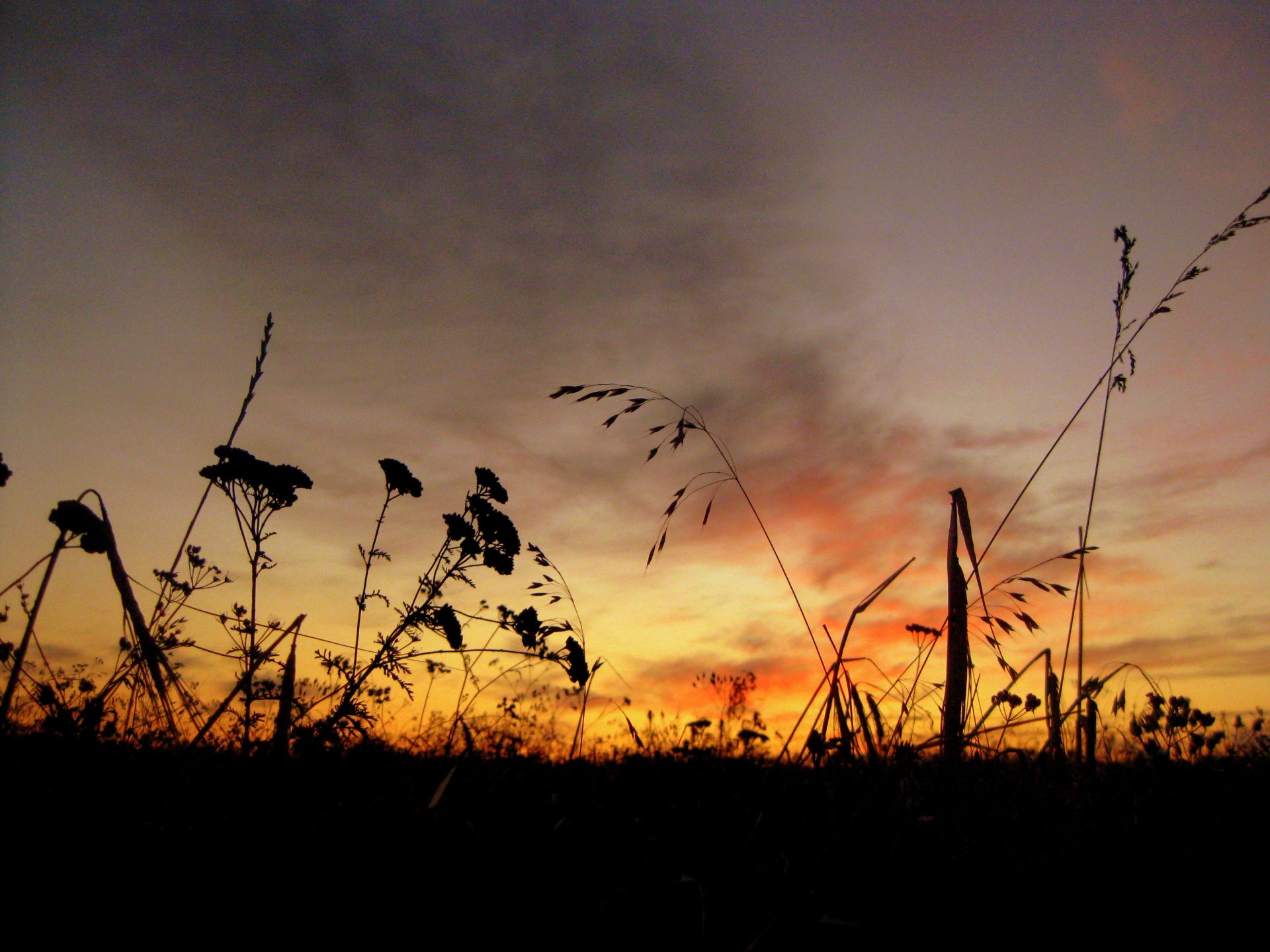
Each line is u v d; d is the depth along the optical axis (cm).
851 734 247
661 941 191
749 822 258
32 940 166
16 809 198
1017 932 185
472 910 199
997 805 228
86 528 238
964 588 245
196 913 182
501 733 407
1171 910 188
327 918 189
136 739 229
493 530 304
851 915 192
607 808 282
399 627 274
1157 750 255
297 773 240
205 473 252
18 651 222
